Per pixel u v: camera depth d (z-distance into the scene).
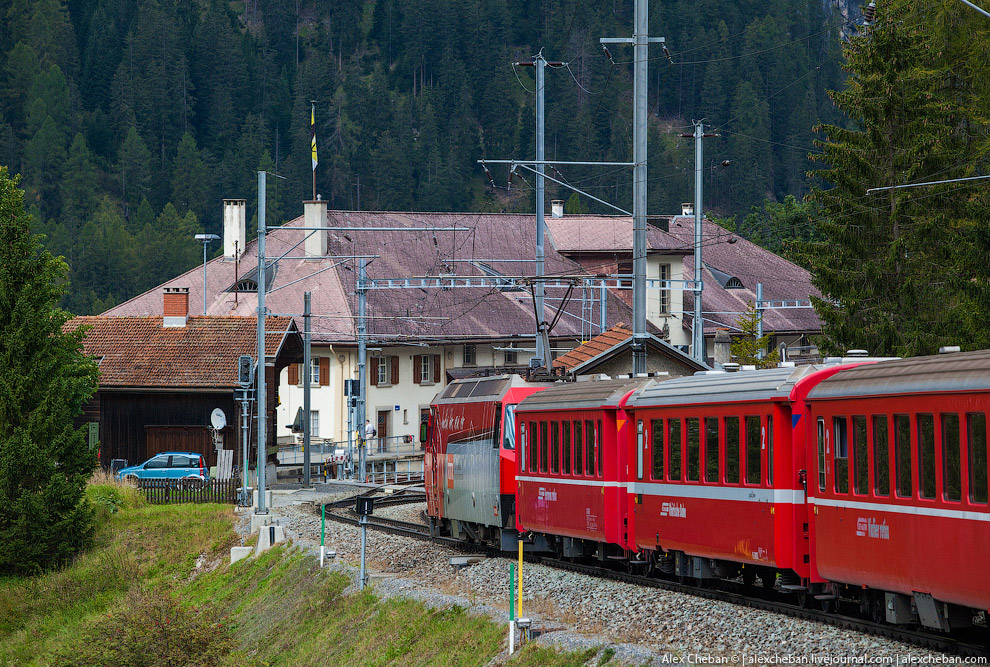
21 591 57.38
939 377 23.50
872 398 25.44
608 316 125.44
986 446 22.12
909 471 24.27
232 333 89.25
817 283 60.00
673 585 33.12
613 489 35.91
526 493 41.56
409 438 118.94
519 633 29.69
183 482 74.81
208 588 52.94
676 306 130.38
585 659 26.56
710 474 31.25
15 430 60.56
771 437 28.73
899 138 58.34
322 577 44.53
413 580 40.91
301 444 113.62
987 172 60.84
